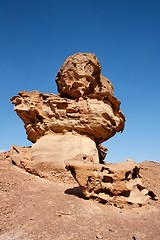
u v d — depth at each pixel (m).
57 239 13.14
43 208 16.05
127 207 18.12
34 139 27.33
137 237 13.83
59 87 27.70
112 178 18.47
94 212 16.25
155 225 15.97
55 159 23.56
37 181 21.97
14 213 15.62
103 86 28.33
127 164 20.02
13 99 27.48
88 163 18.36
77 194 18.62
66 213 15.42
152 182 25.77
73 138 24.44
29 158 25.06
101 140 26.67
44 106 26.38
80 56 26.58
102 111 24.81
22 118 27.22
